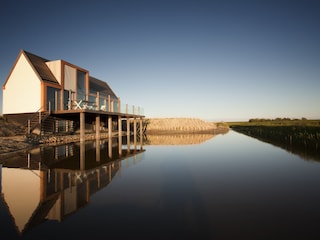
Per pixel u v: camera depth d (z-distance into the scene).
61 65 18.11
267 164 8.42
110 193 5.04
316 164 8.37
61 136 16.23
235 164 8.43
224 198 4.71
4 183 5.80
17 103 17.23
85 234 3.22
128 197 4.77
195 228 3.39
